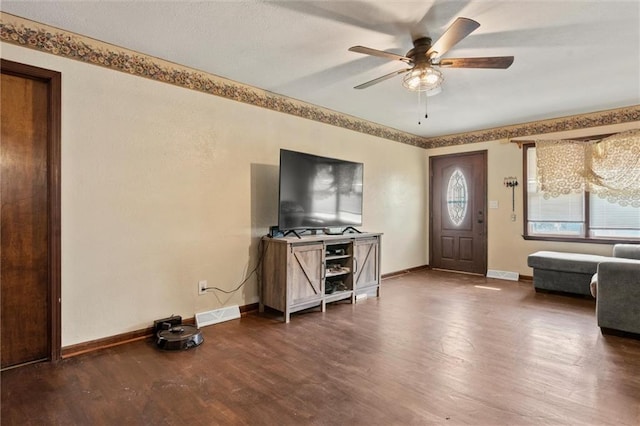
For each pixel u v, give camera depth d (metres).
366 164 5.16
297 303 3.54
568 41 2.73
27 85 2.52
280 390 2.14
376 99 4.17
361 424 1.81
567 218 4.94
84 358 2.60
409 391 2.12
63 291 2.62
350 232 4.40
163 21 2.47
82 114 2.69
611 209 4.61
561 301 4.13
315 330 3.20
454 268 6.05
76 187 2.67
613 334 3.04
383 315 3.63
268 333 3.12
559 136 4.96
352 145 4.93
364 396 2.07
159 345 2.77
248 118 3.73
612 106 4.44
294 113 4.17
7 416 1.88
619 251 4.11
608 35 2.63
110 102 2.82
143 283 3.01
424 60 2.68
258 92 3.82
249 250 3.75
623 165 4.39
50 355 2.56
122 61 2.88
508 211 5.45
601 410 1.92
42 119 2.57
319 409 1.94
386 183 5.52
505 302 4.10
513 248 5.41
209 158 3.42
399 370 2.40
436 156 6.26
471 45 2.79
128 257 2.93
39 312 2.57
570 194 4.89
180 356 2.63
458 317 3.54
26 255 2.53
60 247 2.60
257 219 3.82
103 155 2.79
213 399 2.04
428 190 6.36
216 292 3.48
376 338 2.99
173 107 3.18
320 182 3.99
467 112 4.71
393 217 5.66
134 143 2.95
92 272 2.75
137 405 1.98
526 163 5.28
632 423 1.80
